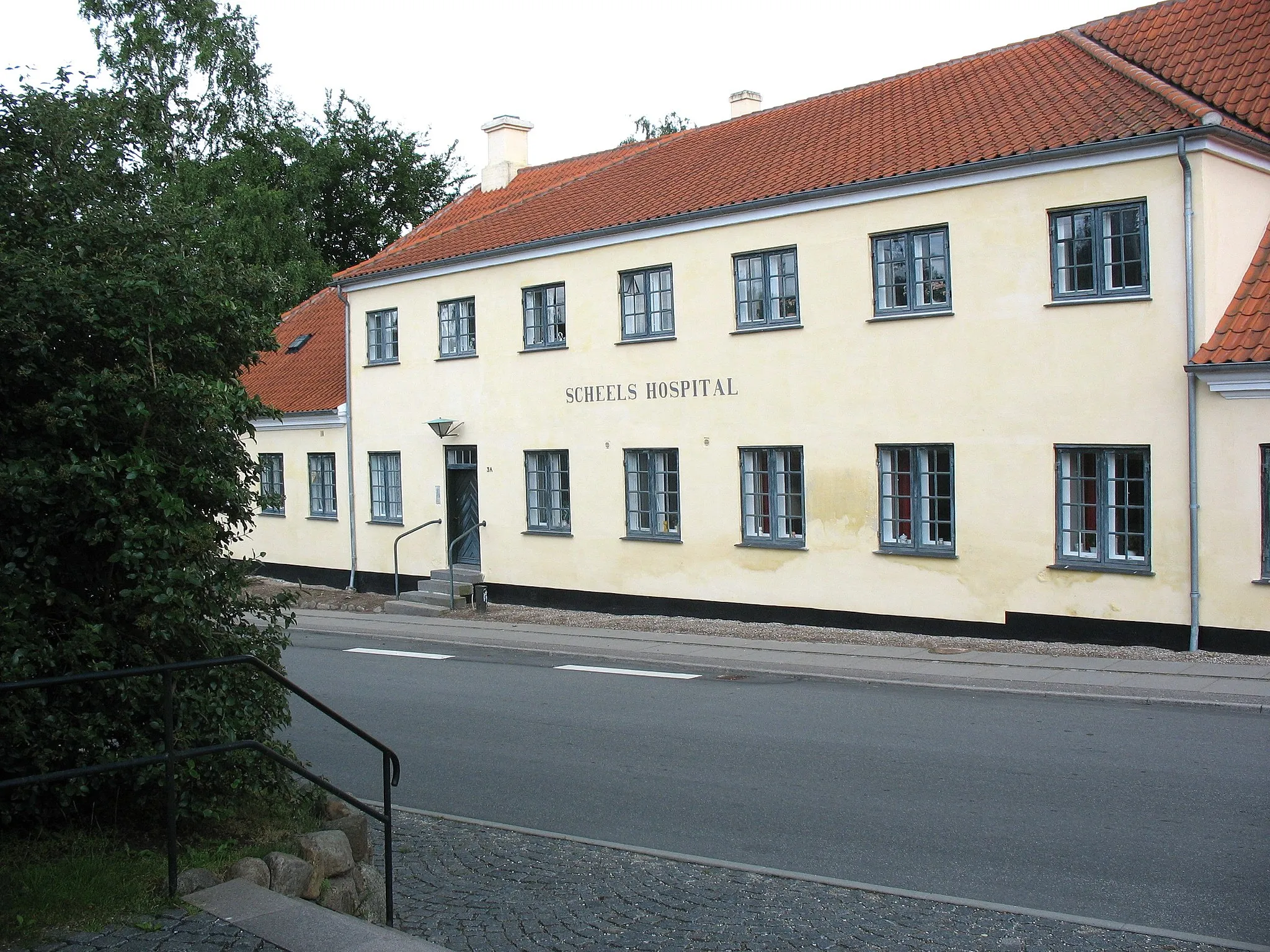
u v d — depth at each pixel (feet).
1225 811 29.12
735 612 66.03
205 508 25.63
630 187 76.95
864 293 59.47
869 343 59.41
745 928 22.18
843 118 72.28
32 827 22.38
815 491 62.03
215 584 25.12
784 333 62.80
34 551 22.18
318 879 21.49
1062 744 36.63
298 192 129.80
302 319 112.27
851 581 61.00
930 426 57.52
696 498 67.46
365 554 90.33
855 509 60.54
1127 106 53.83
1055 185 52.90
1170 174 49.73
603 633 65.41
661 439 68.90
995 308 54.95
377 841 28.71
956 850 26.94
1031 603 54.60
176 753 19.24
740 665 53.72
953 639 56.75
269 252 119.65
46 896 18.97
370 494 89.81
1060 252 53.52
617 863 26.55
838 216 60.13
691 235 66.39
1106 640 52.39
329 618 78.23
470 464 81.76
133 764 18.69
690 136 85.66
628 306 70.59
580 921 22.76
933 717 41.55
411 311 84.69
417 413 84.84
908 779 33.32
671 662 56.13
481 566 80.84
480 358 79.51
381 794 33.71
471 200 105.40
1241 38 59.00
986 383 55.52
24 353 22.17
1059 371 53.21
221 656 24.43
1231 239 50.55
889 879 25.21
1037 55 67.97
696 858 26.78
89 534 22.26
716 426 66.18
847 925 22.22
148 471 22.57
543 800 32.68
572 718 43.78
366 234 153.58
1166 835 27.43
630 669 55.11
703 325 66.28
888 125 66.69
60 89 26.94
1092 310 52.19
